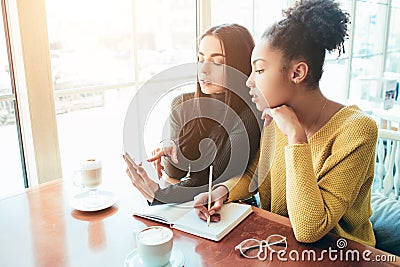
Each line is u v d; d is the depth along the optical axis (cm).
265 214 116
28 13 146
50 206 123
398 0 322
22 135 160
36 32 149
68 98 179
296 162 105
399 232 129
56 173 167
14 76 153
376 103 306
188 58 224
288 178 107
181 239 102
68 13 172
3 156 160
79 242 101
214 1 221
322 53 113
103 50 188
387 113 242
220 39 106
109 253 96
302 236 99
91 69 186
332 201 103
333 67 284
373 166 116
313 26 110
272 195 131
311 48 111
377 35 315
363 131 109
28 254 96
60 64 174
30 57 149
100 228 109
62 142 182
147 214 114
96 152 194
